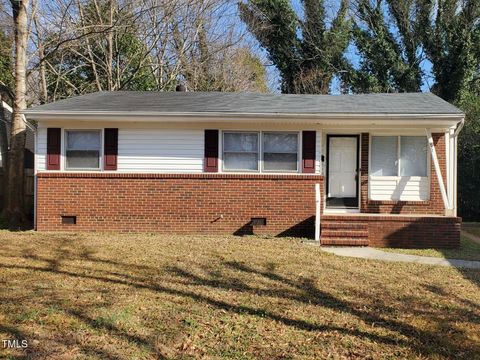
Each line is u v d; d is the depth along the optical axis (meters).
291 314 5.73
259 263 8.38
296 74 28.56
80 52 22.70
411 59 26.59
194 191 12.23
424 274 8.05
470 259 9.59
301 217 12.13
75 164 12.40
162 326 5.18
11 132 14.64
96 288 6.57
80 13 20.00
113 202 12.27
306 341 4.92
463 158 20.12
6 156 16.58
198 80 25.75
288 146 12.34
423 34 26.09
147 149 12.31
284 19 28.05
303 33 28.30
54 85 22.89
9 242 10.00
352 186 13.14
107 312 5.50
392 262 9.03
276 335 5.06
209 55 25.38
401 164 12.88
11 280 6.88
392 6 26.75
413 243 10.96
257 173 12.27
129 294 6.31
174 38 24.31
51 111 11.82
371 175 12.93
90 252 8.98
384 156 12.93
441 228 10.91
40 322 5.14
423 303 6.33
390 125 12.17
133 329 5.05
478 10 24.06
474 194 19.78
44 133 12.36
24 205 14.77
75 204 12.27
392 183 12.84
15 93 14.73
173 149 12.31
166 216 12.23
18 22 14.77
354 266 8.48
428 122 11.67
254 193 12.17
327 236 10.87
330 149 13.20
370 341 4.96
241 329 5.19
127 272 7.54
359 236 10.87
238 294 6.50
